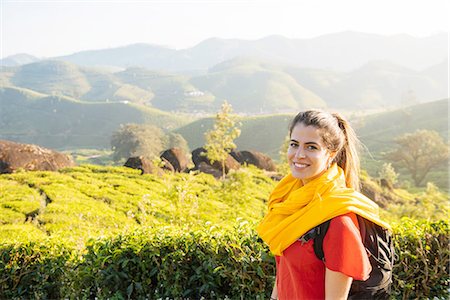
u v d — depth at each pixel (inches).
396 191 1395.2
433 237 194.5
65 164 900.0
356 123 5147.6
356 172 105.7
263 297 176.2
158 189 738.2
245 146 5398.6
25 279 219.9
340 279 85.0
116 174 843.4
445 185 2468.0
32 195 596.7
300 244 90.4
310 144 95.3
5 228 425.1
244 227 198.5
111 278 189.3
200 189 775.1
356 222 88.8
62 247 227.3
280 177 1178.0
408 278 189.0
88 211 514.9
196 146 5561.0
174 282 189.5
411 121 4741.6
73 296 197.3
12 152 823.7
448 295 187.0
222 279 190.4
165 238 195.0
